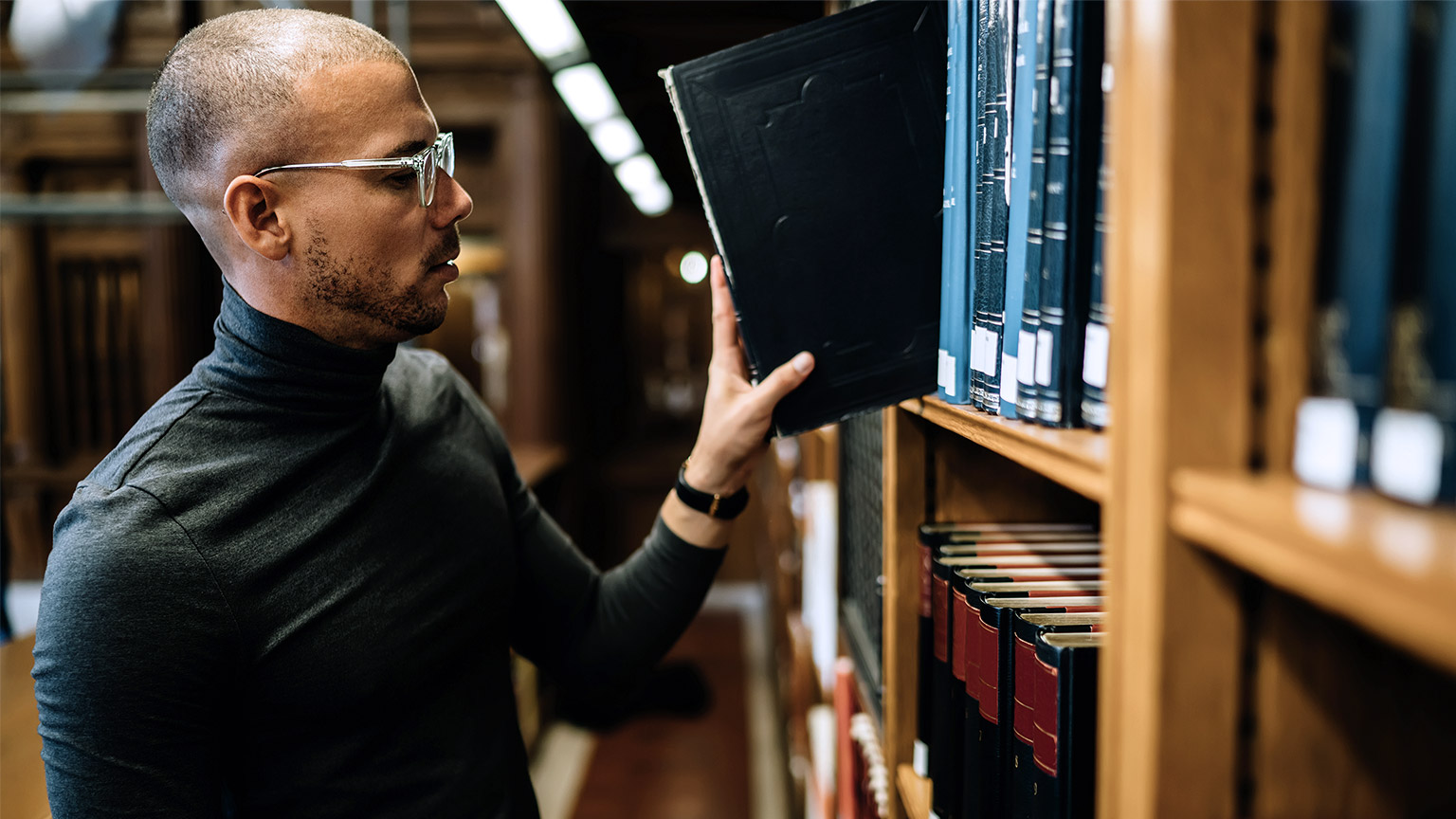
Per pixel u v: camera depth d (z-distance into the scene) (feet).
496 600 3.56
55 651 2.66
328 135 2.92
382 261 3.04
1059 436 1.85
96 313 16.07
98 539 2.70
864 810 4.44
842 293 2.64
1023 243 2.02
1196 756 1.38
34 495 15.94
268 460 3.00
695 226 17.95
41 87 11.12
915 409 3.15
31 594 15.30
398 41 12.86
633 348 18.93
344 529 3.11
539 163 15.17
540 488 14.21
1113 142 1.51
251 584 2.90
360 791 3.16
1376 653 1.40
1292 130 1.24
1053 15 1.86
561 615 3.96
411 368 3.70
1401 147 1.05
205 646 2.80
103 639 2.64
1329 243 1.20
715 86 2.58
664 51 4.66
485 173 15.53
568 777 12.12
